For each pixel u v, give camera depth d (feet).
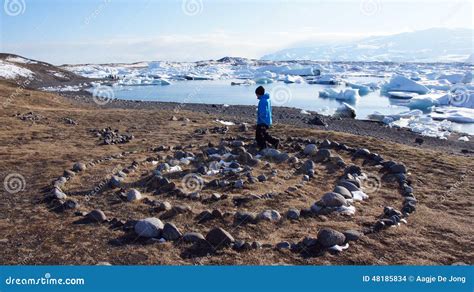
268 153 37.58
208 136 49.88
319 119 77.46
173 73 321.73
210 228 22.07
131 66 484.33
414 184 30.48
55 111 74.84
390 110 112.37
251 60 646.33
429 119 85.97
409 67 442.50
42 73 221.46
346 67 419.54
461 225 22.97
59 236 20.93
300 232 21.67
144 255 19.04
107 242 20.27
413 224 22.89
